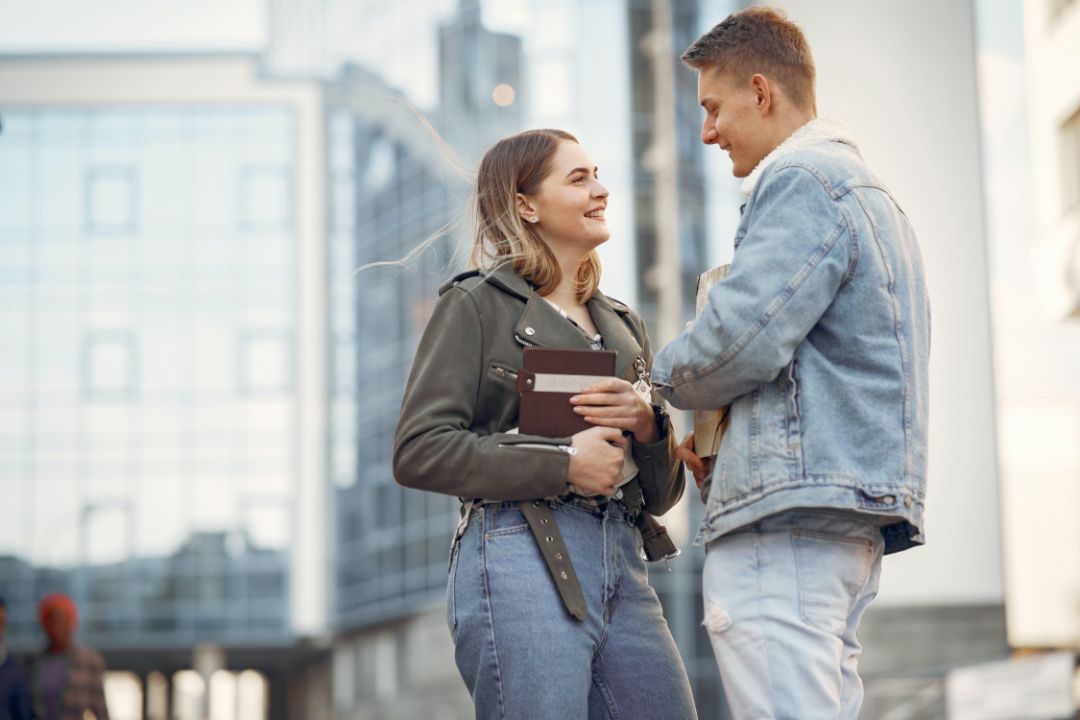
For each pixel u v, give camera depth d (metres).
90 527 47.72
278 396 48.12
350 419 43.25
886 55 31.38
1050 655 23.61
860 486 2.96
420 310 40.72
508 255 3.51
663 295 32.88
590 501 3.39
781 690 2.96
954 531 30.30
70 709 8.91
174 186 49.78
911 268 3.17
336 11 44.91
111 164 49.97
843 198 3.09
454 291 3.46
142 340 48.88
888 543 3.17
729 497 3.05
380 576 41.25
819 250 3.03
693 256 33.25
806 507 2.97
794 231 3.05
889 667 30.02
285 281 48.97
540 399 3.29
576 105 34.44
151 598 47.06
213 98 50.22
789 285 3.01
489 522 3.33
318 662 45.59
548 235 3.58
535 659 3.21
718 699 29.16
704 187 33.69
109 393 48.53
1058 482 35.44
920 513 3.04
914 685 29.73
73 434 48.38
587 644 3.29
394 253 41.56
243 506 47.47
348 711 42.72
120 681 47.72
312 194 49.44
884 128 31.20
